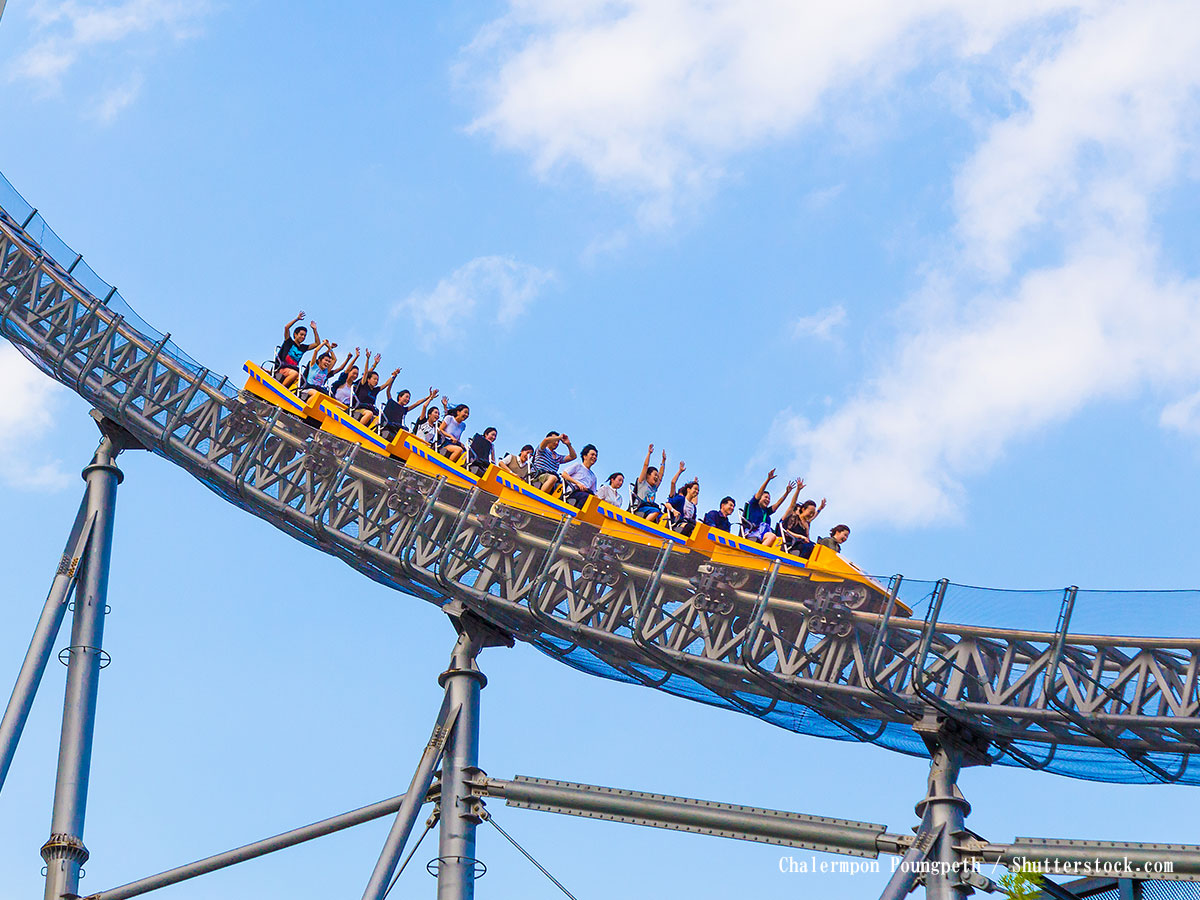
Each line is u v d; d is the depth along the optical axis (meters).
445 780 30.53
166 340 34.41
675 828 28.69
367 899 28.86
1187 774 26.17
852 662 27.48
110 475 35.09
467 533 31.23
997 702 26.27
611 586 29.62
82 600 33.81
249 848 31.66
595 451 38.00
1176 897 27.09
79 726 32.62
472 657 31.61
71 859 31.53
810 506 34.09
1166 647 24.95
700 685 29.83
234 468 33.25
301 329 39.94
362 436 36.94
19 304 35.47
